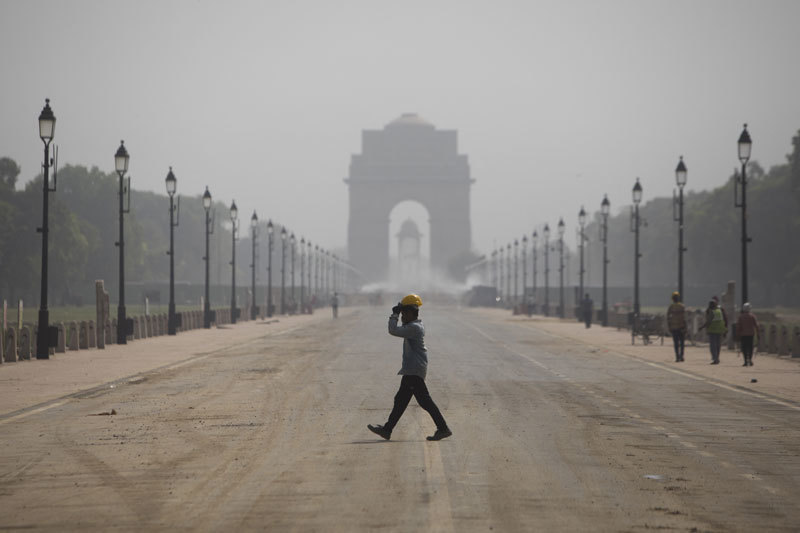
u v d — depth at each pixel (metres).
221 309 130.50
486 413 35.28
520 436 29.50
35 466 24.42
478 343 85.81
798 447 27.72
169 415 34.38
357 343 83.69
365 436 29.34
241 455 25.88
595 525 18.50
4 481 22.59
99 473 23.47
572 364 60.59
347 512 19.39
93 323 76.25
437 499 20.55
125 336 81.44
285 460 25.11
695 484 22.41
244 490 21.45
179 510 19.66
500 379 49.66
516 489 21.61
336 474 23.23
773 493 21.50
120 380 48.19
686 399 40.47
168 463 24.72
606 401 39.47
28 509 19.86
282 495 20.94
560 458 25.62
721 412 35.94
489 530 18.03
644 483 22.47
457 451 26.59
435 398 40.44
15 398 39.91
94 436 29.31
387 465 24.44
